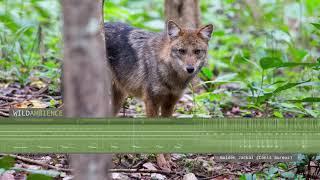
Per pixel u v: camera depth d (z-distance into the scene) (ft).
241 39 66.23
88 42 13.98
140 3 81.10
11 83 45.88
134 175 31.22
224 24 71.10
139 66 39.32
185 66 37.50
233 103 47.47
